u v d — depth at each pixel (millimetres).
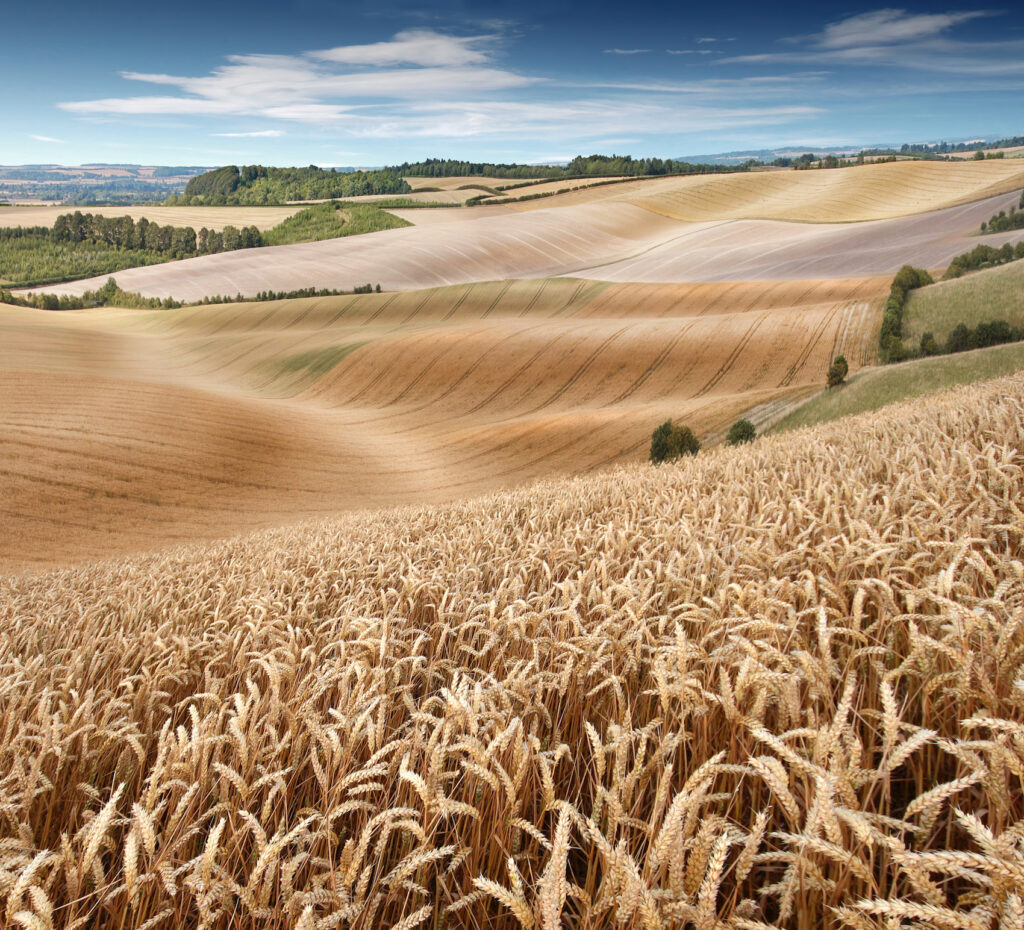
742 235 137250
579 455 47750
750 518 4281
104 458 42094
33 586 12844
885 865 1435
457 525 7637
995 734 1605
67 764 2572
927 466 4355
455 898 1871
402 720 2549
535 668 2619
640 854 1843
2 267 158625
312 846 1830
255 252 149375
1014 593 2062
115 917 1808
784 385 54531
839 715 1456
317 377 77125
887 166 171375
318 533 12062
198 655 3828
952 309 54500
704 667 2359
